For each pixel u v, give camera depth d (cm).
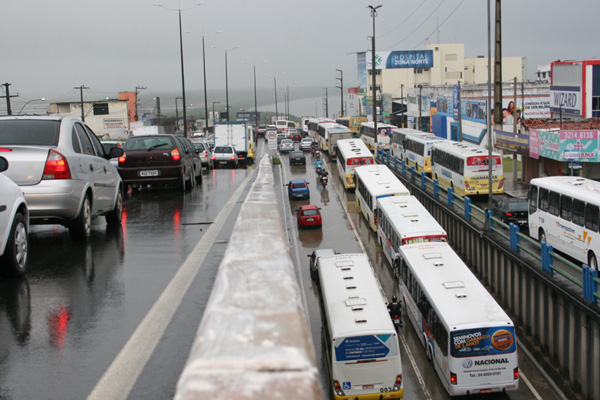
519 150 4512
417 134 5831
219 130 6016
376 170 4688
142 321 465
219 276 192
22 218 654
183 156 1720
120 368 361
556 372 2242
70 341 419
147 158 1647
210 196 1581
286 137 10512
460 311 2002
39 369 363
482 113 5434
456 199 4181
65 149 827
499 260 2900
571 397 2075
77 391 327
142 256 752
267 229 294
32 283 612
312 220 4281
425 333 2236
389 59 10875
